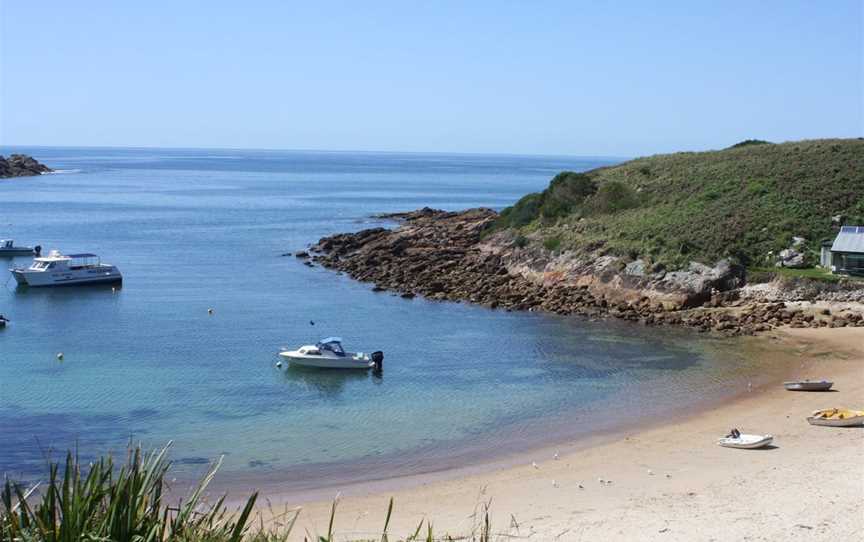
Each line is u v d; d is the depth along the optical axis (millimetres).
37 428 38594
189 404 42844
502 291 73250
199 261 94562
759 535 25031
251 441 37250
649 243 73438
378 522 27828
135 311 67500
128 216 141750
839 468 31203
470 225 106125
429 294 74250
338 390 45750
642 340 57188
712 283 66500
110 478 14312
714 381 46719
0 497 14328
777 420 38969
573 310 66688
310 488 31609
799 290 63844
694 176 92688
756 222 74750
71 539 12477
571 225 86250
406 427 39406
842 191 79688
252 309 68562
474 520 26359
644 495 29422
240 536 14195
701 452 34500
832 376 46969
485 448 36250
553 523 26906
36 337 57938
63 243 107562
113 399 43500
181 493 30625
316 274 86562
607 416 40688
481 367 50625
